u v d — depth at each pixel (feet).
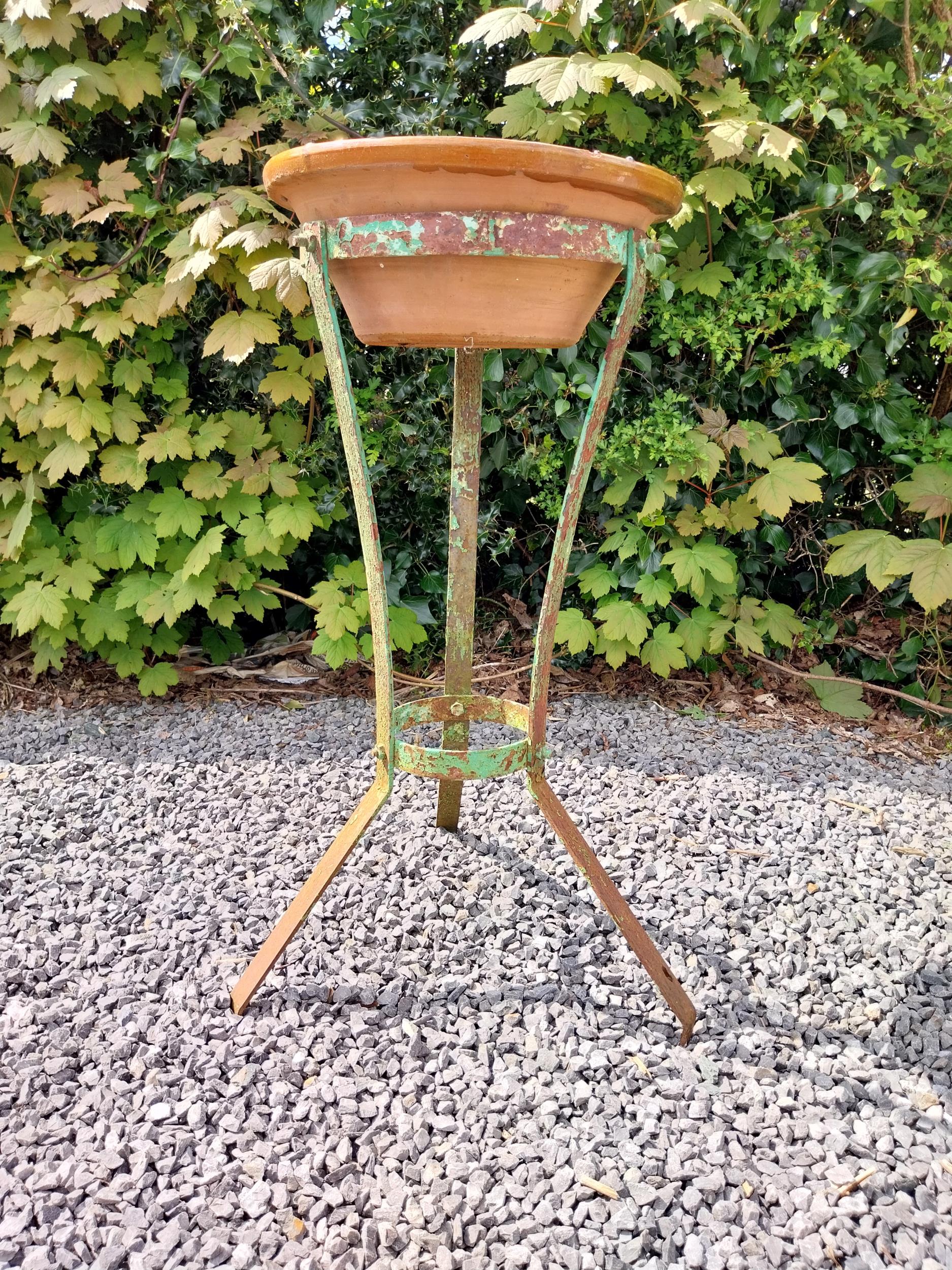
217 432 8.13
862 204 7.73
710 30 7.27
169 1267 3.33
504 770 4.53
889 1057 4.49
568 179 3.42
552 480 8.75
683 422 8.14
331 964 4.98
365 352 8.71
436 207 3.48
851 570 8.05
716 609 8.99
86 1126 3.93
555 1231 3.51
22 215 8.15
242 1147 3.85
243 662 9.44
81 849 6.12
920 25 8.17
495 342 3.98
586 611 9.52
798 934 5.44
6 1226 3.46
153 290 7.71
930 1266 3.41
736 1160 3.85
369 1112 4.03
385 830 6.41
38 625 8.39
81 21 7.49
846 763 7.86
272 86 8.00
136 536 8.18
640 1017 4.71
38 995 4.75
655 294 8.04
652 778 7.38
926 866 6.24
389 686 4.54
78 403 7.82
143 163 8.07
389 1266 3.35
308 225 3.85
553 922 5.43
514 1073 4.29
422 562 9.48
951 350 9.00
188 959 5.02
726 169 7.42
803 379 8.88
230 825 6.48
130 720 8.36
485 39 6.33
